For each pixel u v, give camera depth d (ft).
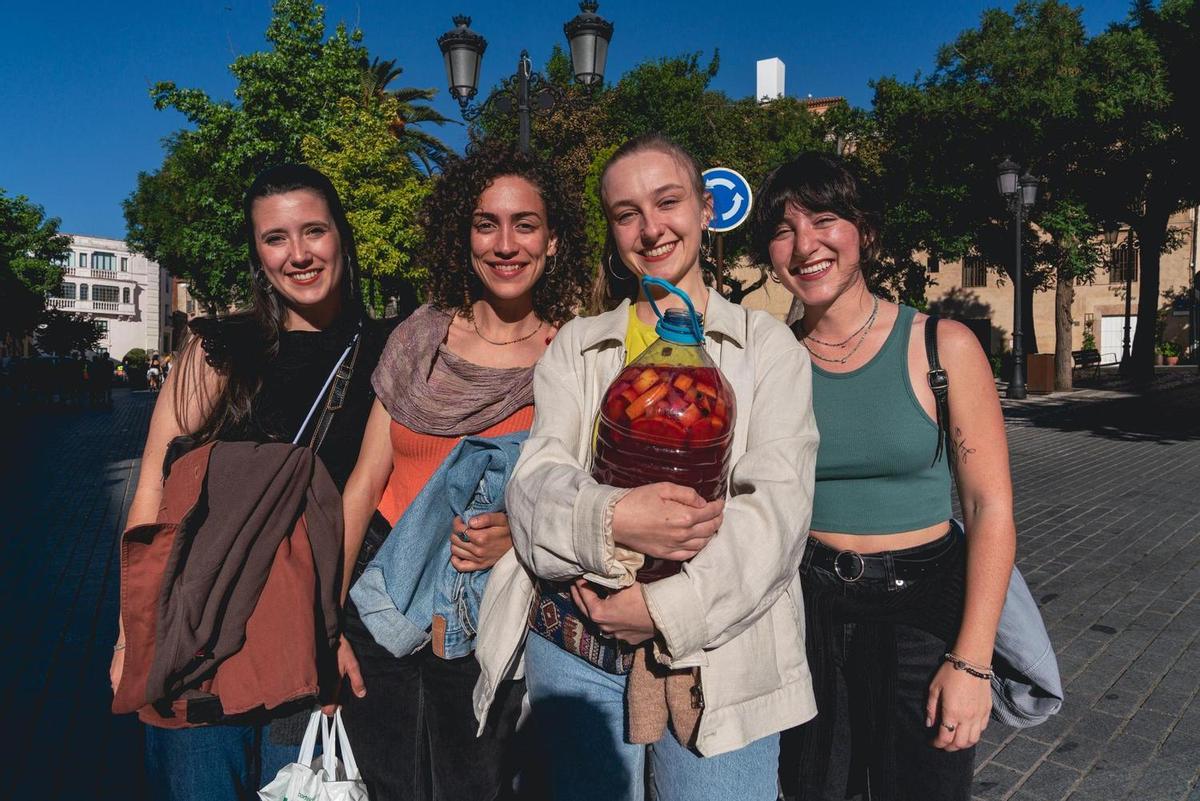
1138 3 61.00
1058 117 57.21
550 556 4.53
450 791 6.52
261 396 6.33
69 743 11.58
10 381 83.25
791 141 79.61
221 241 76.95
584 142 67.92
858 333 5.96
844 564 5.83
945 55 62.95
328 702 6.11
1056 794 9.66
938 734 5.41
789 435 4.83
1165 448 38.11
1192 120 56.54
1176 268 116.26
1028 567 18.94
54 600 18.13
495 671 5.36
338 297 6.80
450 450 6.33
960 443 5.59
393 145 62.80
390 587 6.11
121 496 31.22
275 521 5.55
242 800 6.22
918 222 64.80
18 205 131.64
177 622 5.14
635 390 4.51
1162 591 16.98
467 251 6.73
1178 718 11.41
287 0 66.90
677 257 5.59
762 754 5.21
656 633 4.44
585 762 5.37
